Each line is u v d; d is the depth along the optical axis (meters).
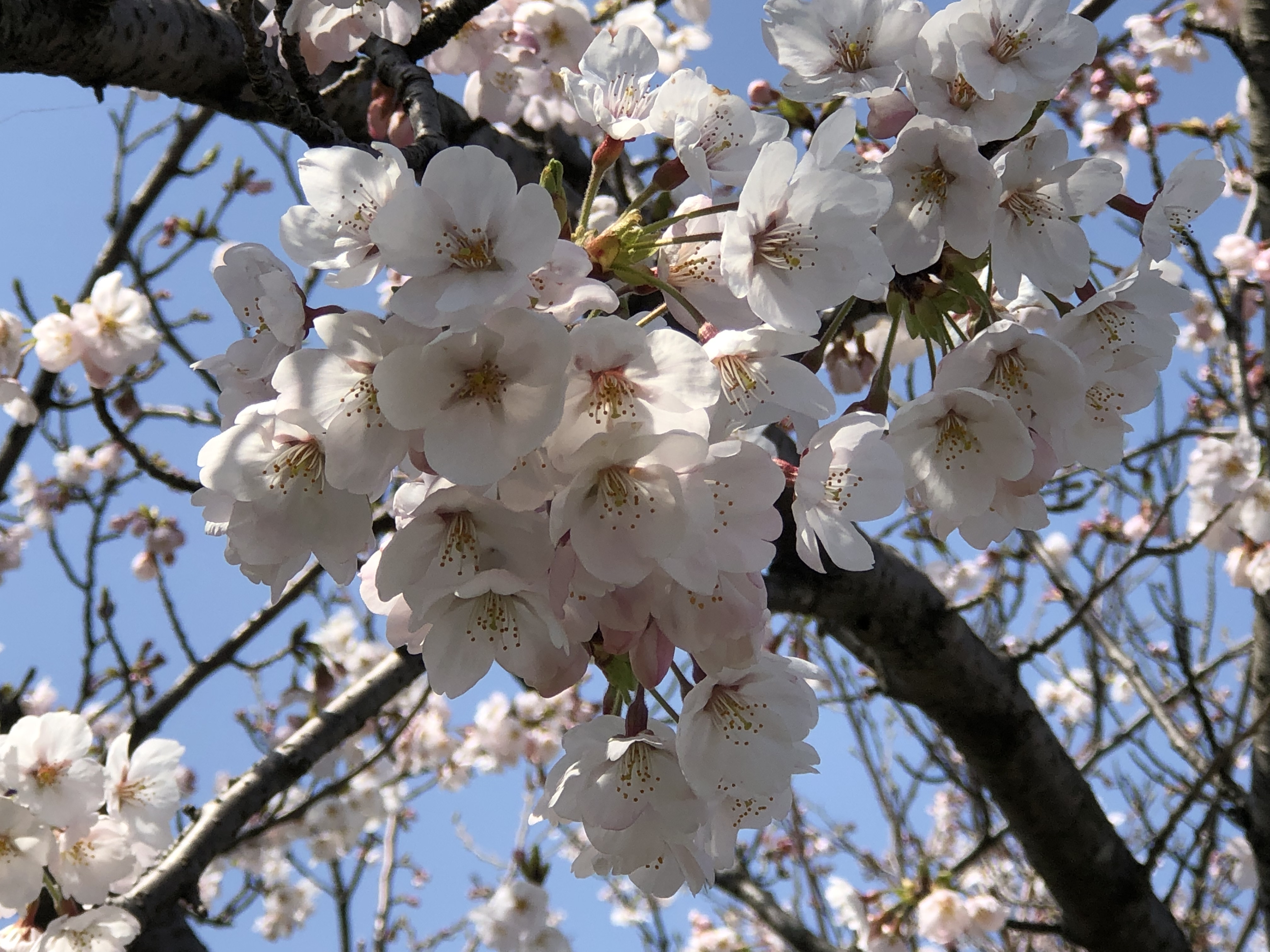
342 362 0.30
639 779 0.35
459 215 0.30
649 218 0.40
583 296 0.30
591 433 0.30
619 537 0.29
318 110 0.44
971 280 0.36
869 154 0.46
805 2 0.37
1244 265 0.81
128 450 0.71
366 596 0.33
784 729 0.34
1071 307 0.37
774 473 0.30
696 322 0.34
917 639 0.67
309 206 0.32
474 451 0.29
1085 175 0.35
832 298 0.33
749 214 0.32
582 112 0.36
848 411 0.37
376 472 0.30
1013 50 0.35
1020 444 0.34
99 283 0.87
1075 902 0.76
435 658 0.32
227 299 0.33
